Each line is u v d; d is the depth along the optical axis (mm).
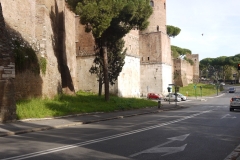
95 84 43094
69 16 38906
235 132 14297
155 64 58656
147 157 8703
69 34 38875
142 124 18016
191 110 32062
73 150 9672
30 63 23828
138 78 49562
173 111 31094
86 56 43844
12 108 17922
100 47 31844
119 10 26625
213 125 17188
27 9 26156
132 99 37562
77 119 20625
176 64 83125
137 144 10844
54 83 28938
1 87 17562
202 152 9578
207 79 131000
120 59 34375
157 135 13180
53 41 30922
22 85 22484
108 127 16734
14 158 8469
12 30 23391
